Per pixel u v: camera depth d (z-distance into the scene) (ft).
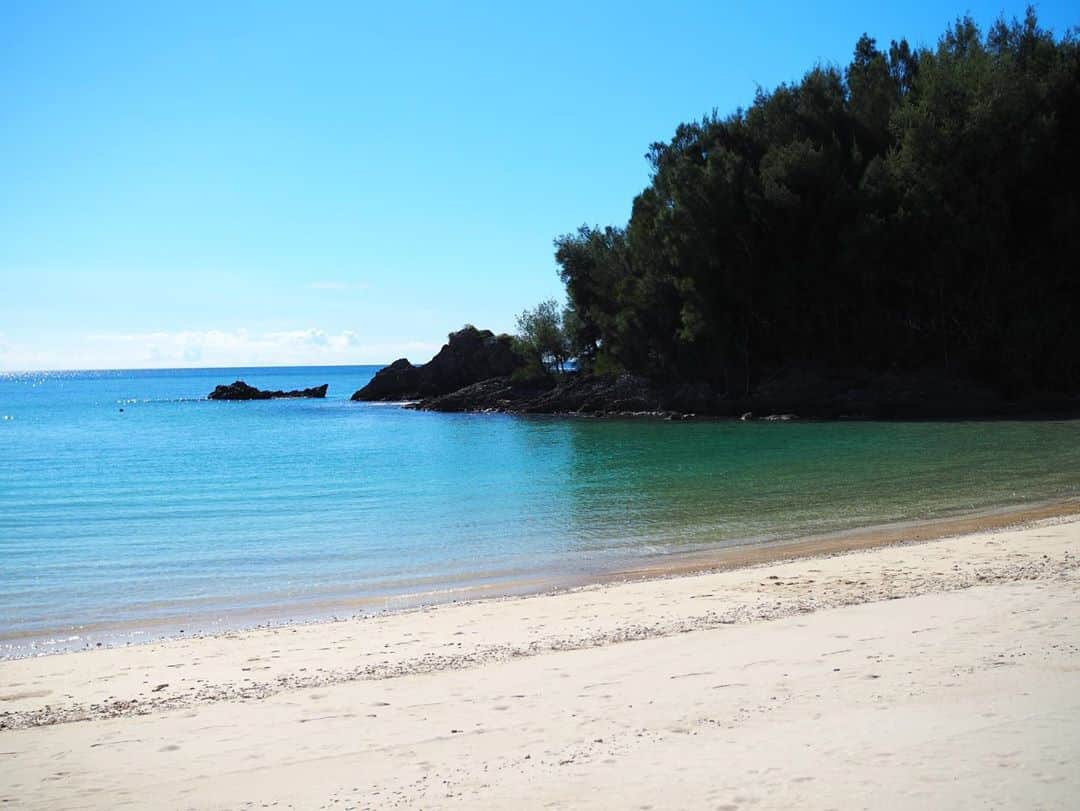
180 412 327.88
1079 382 191.62
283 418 278.26
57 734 28.27
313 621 47.19
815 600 42.19
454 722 27.12
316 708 29.81
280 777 23.35
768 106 223.30
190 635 44.88
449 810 20.21
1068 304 190.60
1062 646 29.94
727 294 213.25
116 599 54.34
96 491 112.88
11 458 161.99
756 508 82.02
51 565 65.51
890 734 22.65
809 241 205.36
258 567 63.67
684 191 210.38
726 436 165.07
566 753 23.52
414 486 110.42
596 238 274.36
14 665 38.06
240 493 108.17
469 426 222.28
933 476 97.40
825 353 218.79
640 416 226.17
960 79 192.03
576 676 31.48
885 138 214.48
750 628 36.94
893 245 195.21
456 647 38.17
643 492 96.58
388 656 37.29
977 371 199.00
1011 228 190.70
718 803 19.31
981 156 185.98
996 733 22.08
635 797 20.07
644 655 33.73
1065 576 43.04
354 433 211.61
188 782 23.39
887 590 43.32
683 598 45.65
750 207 205.16
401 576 59.16
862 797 18.98
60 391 620.08
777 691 27.45
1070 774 19.33
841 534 66.85
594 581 54.70
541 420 233.14
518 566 60.95
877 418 189.67
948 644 31.35
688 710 26.35
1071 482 87.86
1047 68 190.08
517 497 96.68
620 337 248.11
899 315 206.28
